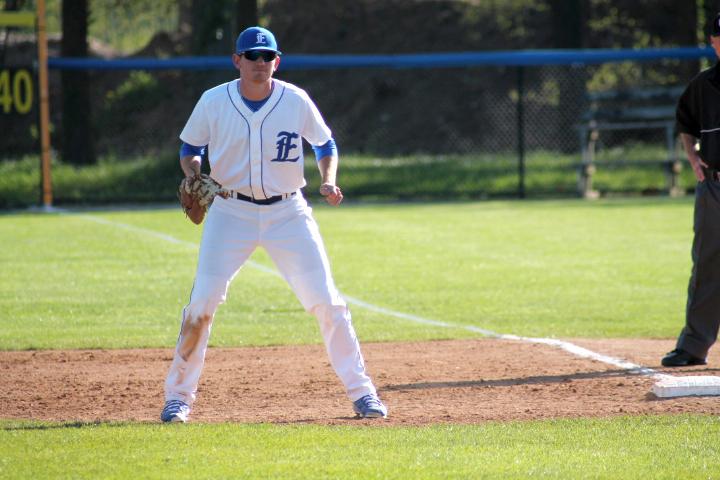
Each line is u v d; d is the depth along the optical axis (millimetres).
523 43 124625
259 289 41281
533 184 82688
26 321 34719
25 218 66750
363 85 124500
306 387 24594
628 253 50406
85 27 92125
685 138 26672
